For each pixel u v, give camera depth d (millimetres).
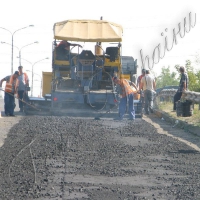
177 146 30359
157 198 17484
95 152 27281
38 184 19172
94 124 42000
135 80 59000
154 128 40562
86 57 52031
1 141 31031
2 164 23109
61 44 52969
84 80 51969
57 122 42719
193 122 42594
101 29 53031
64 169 22328
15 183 19281
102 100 51438
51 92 51781
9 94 49969
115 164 23859
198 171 22547
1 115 50844
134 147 29438
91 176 21016
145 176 21281
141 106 52281
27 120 44406
